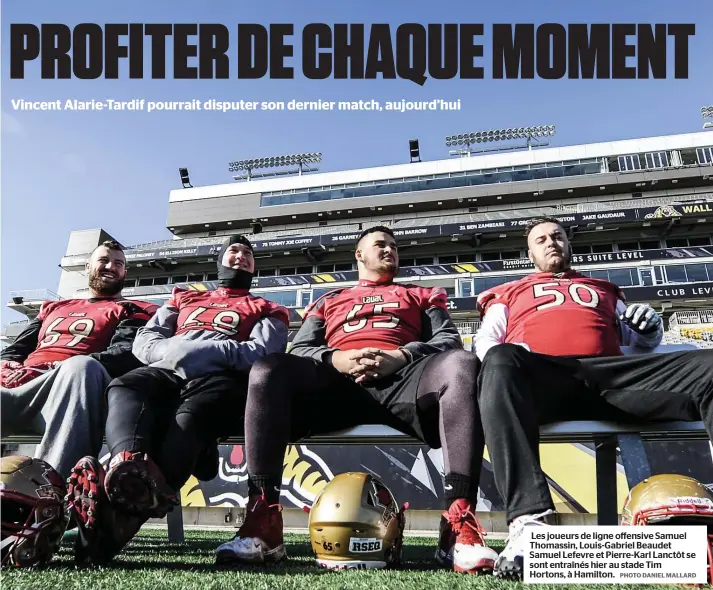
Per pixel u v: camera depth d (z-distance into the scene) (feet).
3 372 6.27
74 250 85.71
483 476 18.75
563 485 18.84
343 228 88.58
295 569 4.03
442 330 6.11
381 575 3.66
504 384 4.14
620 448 4.73
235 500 20.44
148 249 87.10
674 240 74.54
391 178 93.91
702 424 4.63
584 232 75.82
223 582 3.23
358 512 4.06
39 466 3.95
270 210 96.07
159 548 6.86
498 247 79.25
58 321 7.30
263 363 4.75
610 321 6.07
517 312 6.37
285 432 4.63
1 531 3.62
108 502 3.81
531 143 103.96
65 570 3.69
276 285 76.69
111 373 5.82
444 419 4.55
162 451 4.67
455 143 106.73
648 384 4.65
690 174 81.10
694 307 63.57
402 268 74.54
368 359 5.21
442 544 4.40
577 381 4.75
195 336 6.16
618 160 85.92
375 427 5.24
